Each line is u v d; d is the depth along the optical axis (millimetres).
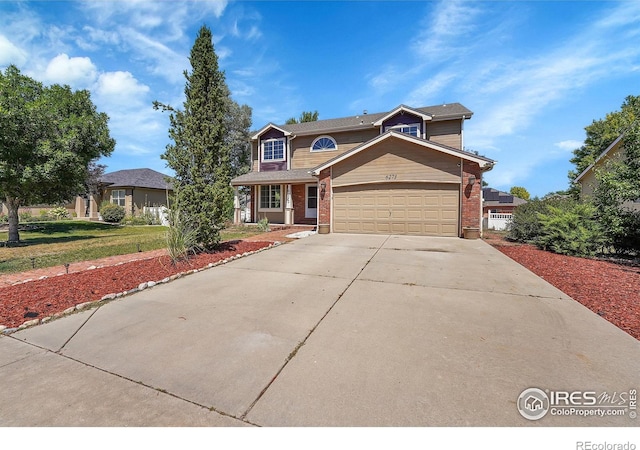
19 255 8781
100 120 13266
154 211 23250
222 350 3088
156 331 3568
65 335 3500
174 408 2246
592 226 8406
